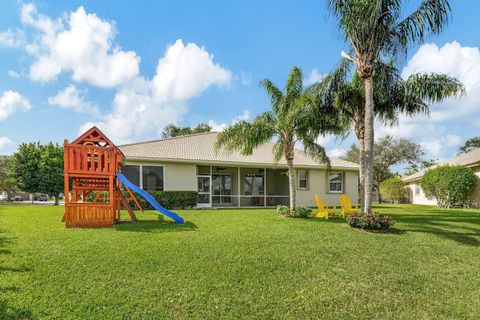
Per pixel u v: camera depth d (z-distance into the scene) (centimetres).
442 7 849
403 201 2848
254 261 539
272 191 2269
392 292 448
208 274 471
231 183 2097
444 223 1042
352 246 673
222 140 1197
